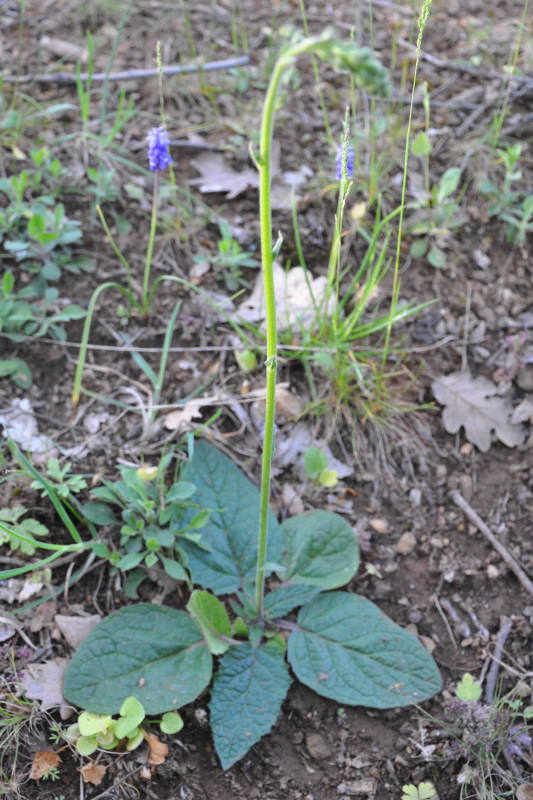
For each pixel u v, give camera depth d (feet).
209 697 2.54
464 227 3.26
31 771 2.37
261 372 2.97
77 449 2.77
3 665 2.47
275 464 2.85
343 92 3.52
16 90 3.29
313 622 2.62
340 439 2.91
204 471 2.74
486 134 3.40
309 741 2.51
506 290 3.16
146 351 2.95
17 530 2.58
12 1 3.64
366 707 2.56
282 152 3.34
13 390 2.83
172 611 2.57
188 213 3.18
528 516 2.84
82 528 2.68
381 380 2.93
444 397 2.98
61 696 2.45
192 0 3.80
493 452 2.94
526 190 3.34
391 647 2.57
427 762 2.49
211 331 3.00
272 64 3.51
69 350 2.92
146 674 2.49
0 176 3.11
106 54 3.52
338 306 2.97
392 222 3.22
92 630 2.51
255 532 2.70
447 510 2.84
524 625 2.68
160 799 2.40
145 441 2.80
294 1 3.84
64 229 2.97
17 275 2.97
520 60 3.67
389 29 3.76
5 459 2.70
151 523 2.63
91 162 3.22
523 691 2.57
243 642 2.57
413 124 3.45
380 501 2.84
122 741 2.43
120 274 3.05
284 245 3.15
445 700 2.57
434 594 2.72
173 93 3.45
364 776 2.48
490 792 2.44
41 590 2.58
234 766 2.47
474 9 3.89
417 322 3.09
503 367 3.04
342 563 2.68
